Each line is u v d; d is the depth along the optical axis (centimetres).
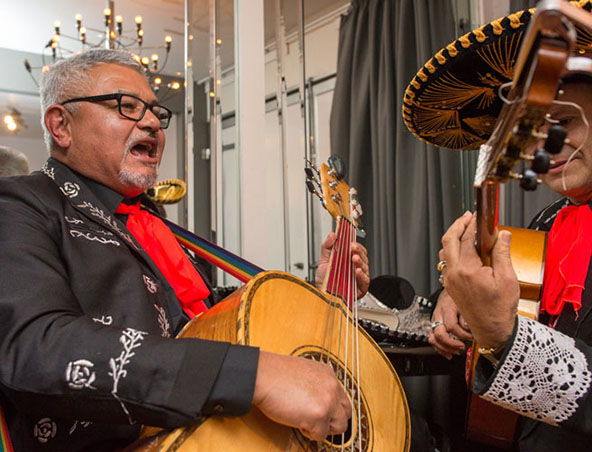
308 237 316
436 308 129
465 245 72
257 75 201
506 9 284
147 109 115
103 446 82
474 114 126
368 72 314
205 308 118
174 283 112
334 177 144
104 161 110
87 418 70
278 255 259
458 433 192
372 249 308
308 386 72
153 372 68
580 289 91
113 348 69
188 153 209
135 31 456
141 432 81
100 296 89
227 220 202
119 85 112
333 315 101
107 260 94
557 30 42
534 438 99
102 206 106
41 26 443
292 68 297
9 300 73
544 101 44
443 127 134
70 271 88
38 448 79
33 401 69
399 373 138
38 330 70
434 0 290
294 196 315
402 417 100
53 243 88
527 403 74
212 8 208
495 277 71
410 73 295
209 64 210
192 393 68
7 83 472
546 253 102
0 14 420
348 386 94
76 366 68
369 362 101
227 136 205
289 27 293
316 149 370
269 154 266
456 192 279
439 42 288
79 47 490
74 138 111
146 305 94
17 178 97
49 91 113
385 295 166
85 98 109
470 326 76
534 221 126
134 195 120
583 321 92
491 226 65
